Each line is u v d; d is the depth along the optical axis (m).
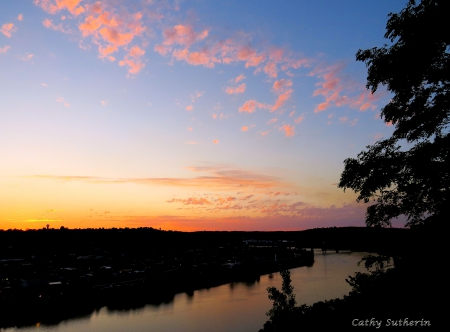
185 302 91.50
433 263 13.83
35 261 166.38
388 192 16.64
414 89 16.06
